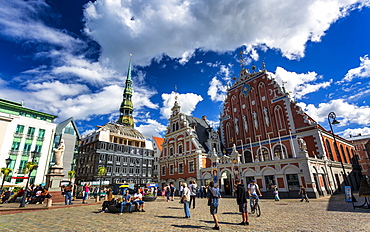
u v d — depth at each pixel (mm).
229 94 46969
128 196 15406
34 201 22703
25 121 45344
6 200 24203
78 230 9453
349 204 17828
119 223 11031
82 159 66312
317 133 31781
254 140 39812
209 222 11102
